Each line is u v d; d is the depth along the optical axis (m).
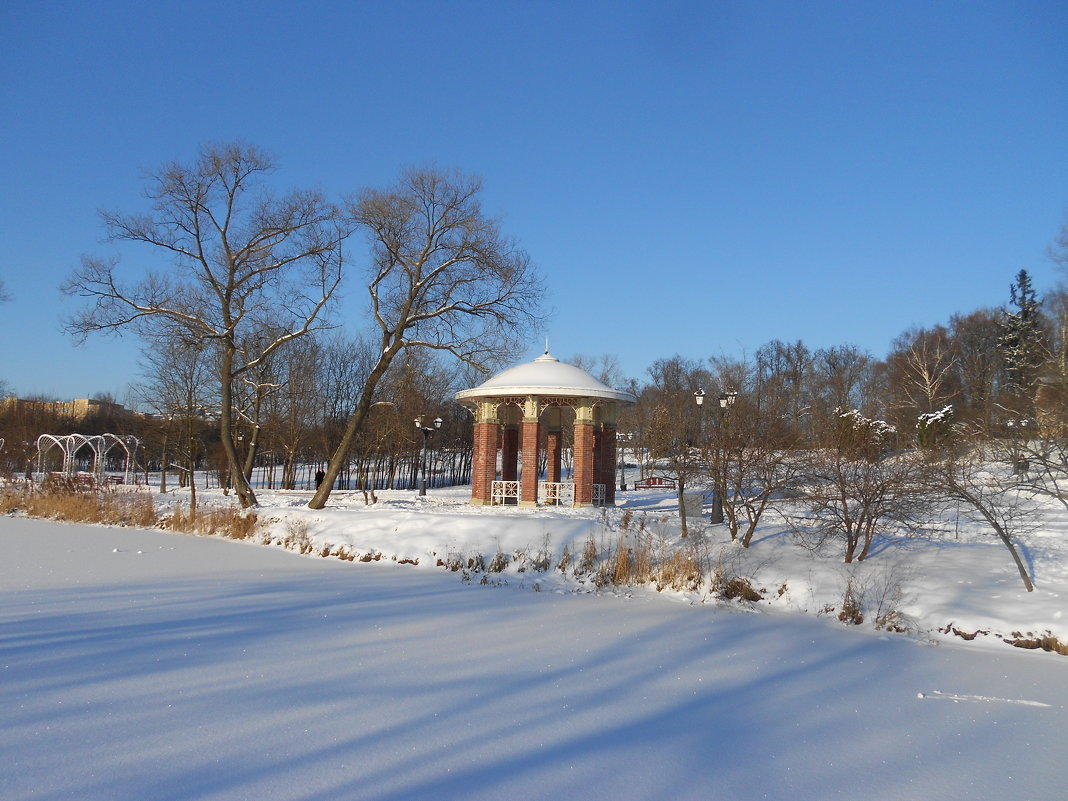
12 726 7.36
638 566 17.25
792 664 11.04
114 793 5.94
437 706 8.49
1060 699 9.62
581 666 10.48
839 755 7.56
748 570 16.27
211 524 24.55
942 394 50.12
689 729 8.14
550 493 29.50
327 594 15.06
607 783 6.61
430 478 62.91
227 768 6.54
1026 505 21.59
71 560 18.66
